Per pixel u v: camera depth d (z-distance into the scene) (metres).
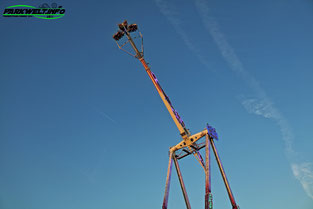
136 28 48.91
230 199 45.69
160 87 51.06
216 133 50.19
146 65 50.25
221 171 47.31
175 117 49.88
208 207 37.75
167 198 45.34
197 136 48.12
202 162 49.09
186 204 46.06
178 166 49.91
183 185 47.97
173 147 51.03
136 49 49.97
